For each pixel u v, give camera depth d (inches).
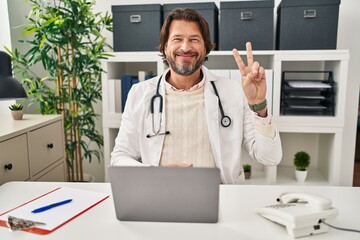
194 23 53.6
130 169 32.9
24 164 61.6
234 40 78.2
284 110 81.9
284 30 76.4
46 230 33.3
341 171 91.0
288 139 93.5
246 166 86.1
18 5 90.9
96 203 39.9
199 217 34.4
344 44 86.1
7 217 36.4
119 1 92.9
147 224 34.5
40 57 83.0
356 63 86.2
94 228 33.8
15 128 61.1
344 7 84.6
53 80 93.7
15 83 47.5
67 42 82.1
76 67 85.0
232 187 44.8
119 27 81.8
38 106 100.0
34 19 91.9
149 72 87.4
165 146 56.3
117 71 90.7
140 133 57.5
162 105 57.1
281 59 76.2
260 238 31.5
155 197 33.8
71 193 43.3
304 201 35.3
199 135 55.9
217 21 84.7
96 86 92.4
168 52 55.1
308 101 84.7
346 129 89.0
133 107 59.5
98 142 94.0
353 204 39.0
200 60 54.6
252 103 46.7
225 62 91.5
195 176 32.4
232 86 58.9
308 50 75.2
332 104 79.4
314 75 89.7
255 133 49.2
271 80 78.2
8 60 47.6
